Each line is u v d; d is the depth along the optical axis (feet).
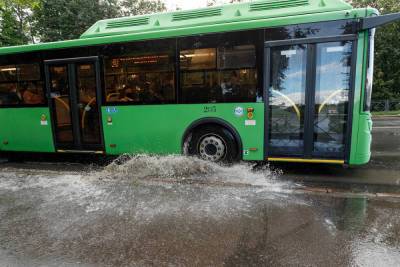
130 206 15.24
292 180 18.97
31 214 14.65
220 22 21.33
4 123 26.61
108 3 68.28
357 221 13.16
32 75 25.16
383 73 70.44
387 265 10.03
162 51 21.61
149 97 22.27
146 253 10.98
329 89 18.67
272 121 19.94
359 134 18.25
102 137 23.81
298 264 10.12
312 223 13.03
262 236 12.00
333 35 18.17
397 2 62.54
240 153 20.68
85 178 20.07
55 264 10.52
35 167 24.26
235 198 15.99
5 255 11.21
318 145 19.21
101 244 11.71
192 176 19.76
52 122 25.11
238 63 20.10
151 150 22.71
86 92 23.89
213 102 20.84
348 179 19.12
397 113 63.10
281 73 19.40
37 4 35.78
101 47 22.98
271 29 19.29
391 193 16.38
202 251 11.02
